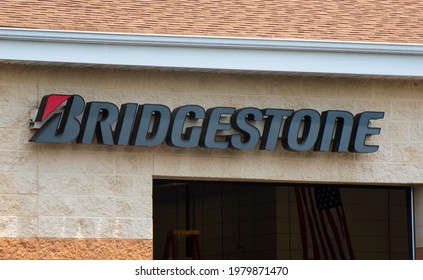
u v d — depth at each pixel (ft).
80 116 75.87
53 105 74.18
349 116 80.23
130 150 77.10
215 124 77.56
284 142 79.46
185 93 78.59
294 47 77.61
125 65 75.25
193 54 76.18
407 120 83.05
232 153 79.20
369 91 82.33
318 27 83.35
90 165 76.13
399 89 82.99
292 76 80.59
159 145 77.61
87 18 78.23
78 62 74.18
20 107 75.05
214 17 81.82
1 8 76.95
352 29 83.97
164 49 75.66
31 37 73.05
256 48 77.10
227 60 76.79
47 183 75.10
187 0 83.10
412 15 87.61
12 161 74.59
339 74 79.46
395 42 83.15
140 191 77.00
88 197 75.87
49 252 74.64
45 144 75.31
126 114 75.77
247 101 79.71
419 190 84.48
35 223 74.59
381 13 86.89
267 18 83.10
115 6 80.33
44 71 75.77
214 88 79.20
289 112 79.10
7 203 74.18
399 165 82.53
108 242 75.97
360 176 81.71
